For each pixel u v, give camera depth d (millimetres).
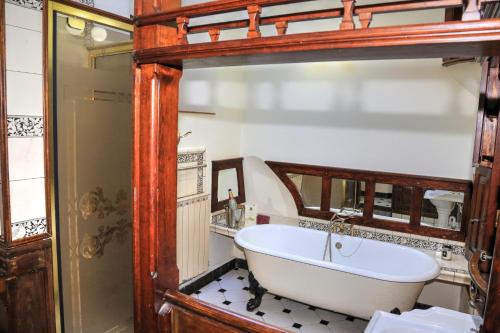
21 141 1665
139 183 1251
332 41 835
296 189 3652
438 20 2828
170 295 1301
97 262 2121
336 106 3426
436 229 3020
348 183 3398
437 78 2957
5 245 1659
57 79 1809
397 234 3174
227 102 3668
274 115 3758
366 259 3135
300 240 3408
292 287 2863
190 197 3137
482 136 2117
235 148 3850
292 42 882
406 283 2451
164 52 1100
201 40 3164
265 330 1092
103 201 2119
